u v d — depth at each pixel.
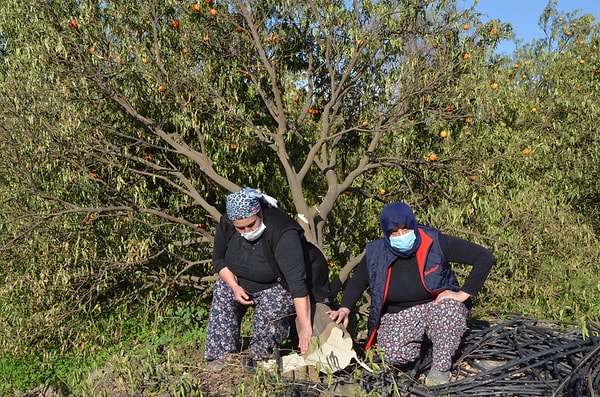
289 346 4.53
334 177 5.97
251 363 3.70
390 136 6.35
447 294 3.36
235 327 3.85
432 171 6.11
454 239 3.39
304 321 3.41
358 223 6.76
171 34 5.86
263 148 6.84
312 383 3.23
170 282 6.57
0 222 5.75
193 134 6.53
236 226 3.45
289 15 5.65
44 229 6.00
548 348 3.46
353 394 3.01
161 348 5.30
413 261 3.39
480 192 5.99
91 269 6.34
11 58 6.16
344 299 3.65
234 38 5.82
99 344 6.47
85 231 6.14
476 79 5.55
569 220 6.00
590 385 2.89
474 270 3.34
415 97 5.46
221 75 5.86
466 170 5.83
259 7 5.73
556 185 6.91
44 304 6.48
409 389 3.20
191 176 6.56
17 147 5.57
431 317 3.34
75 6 5.84
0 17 6.06
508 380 3.17
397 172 6.47
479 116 5.62
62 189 5.95
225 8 5.77
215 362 3.65
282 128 5.74
